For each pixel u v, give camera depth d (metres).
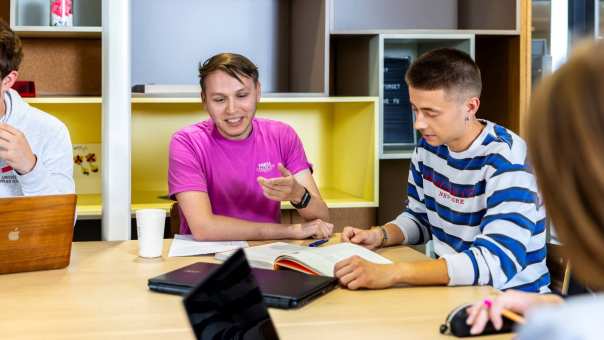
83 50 3.35
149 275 1.67
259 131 2.44
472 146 1.84
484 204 1.85
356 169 3.38
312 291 1.45
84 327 1.28
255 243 2.08
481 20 3.52
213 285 1.00
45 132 2.06
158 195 3.34
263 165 2.40
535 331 0.54
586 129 0.57
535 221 1.73
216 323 0.98
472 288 1.57
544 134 0.60
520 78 3.27
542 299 1.19
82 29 3.05
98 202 3.12
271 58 3.59
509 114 3.35
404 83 3.36
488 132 1.84
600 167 0.56
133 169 3.43
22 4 3.26
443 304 1.44
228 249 1.95
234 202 2.38
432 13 3.56
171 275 1.57
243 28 3.55
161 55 3.47
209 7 3.51
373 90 3.29
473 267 1.59
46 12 3.27
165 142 3.45
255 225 2.14
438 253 2.00
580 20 3.38
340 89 3.67
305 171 2.46
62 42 3.33
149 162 3.44
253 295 1.08
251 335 1.06
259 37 3.57
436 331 1.26
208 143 2.36
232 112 2.25
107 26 2.09
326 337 1.23
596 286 0.61
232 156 2.37
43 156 2.06
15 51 1.97
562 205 0.59
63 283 1.59
